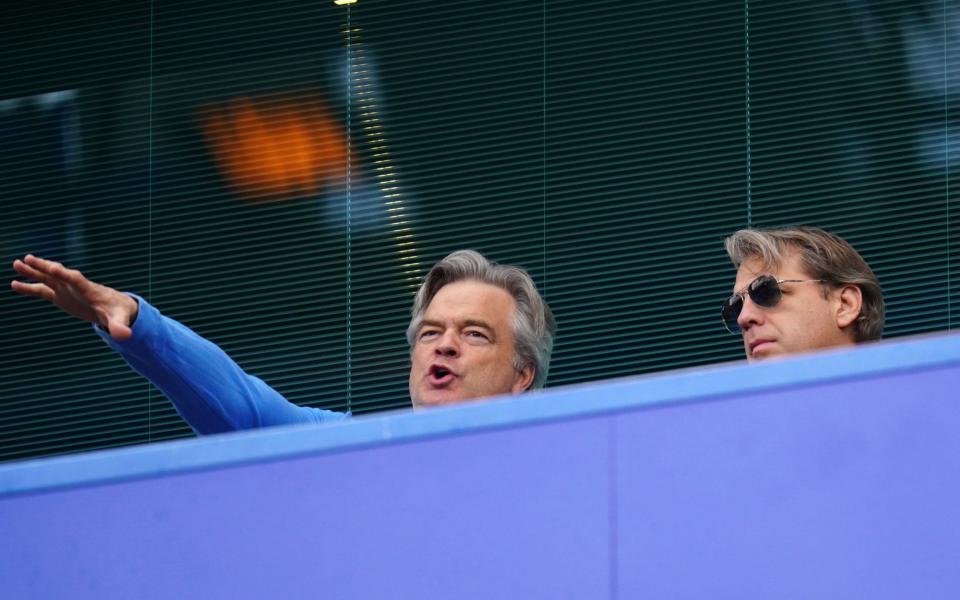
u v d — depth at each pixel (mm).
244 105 19406
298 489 8297
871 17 18172
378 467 8211
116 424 18844
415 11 19266
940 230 17531
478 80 18922
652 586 7688
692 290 17938
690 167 18203
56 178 19625
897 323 17422
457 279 13508
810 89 18125
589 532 7820
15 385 19125
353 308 18609
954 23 17969
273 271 18875
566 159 18500
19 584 8586
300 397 18500
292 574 8203
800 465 7656
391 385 18328
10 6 20188
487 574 7918
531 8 18984
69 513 8641
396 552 8070
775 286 12836
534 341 13359
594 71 18672
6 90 19969
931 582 7367
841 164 17875
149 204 19344
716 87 18344
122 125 19641
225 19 19672
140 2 19922
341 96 19203
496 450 8070
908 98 17891
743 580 7570
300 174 19078
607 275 18141
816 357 7793
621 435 7914
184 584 8367
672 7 18641
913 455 7543
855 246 17641
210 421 12695
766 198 17953
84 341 19125
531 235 18406
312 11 19500
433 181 18750
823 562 7508
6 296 19375
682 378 7930
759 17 18422
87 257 19344
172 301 19031
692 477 7773
